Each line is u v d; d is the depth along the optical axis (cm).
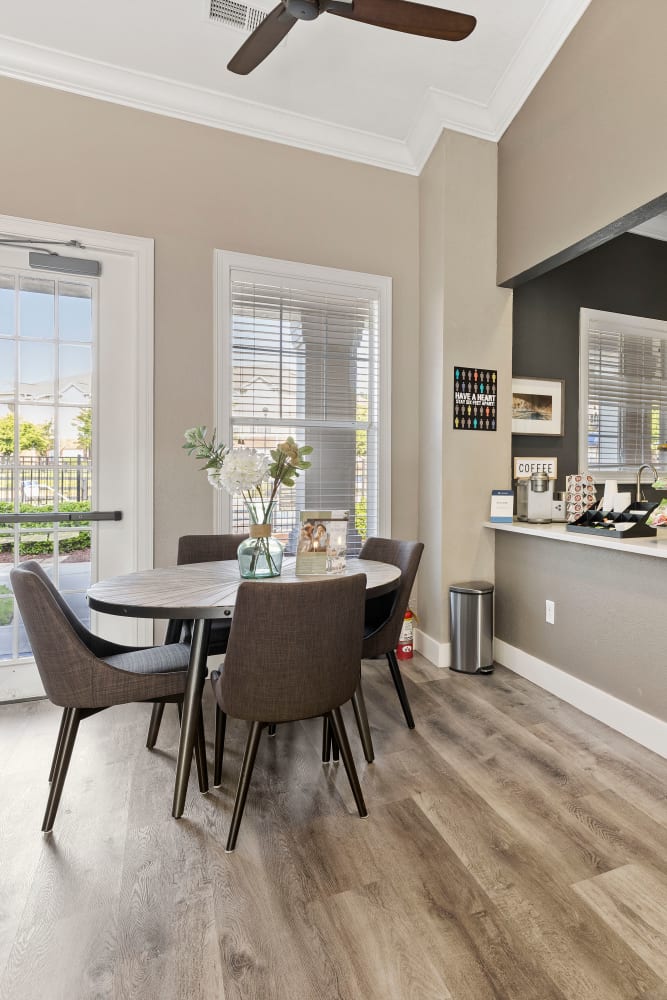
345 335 334
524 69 289
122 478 286
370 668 314
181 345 290
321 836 164
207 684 289
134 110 279
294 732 235
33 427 271
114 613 170
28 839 162
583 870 150
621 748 219
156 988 116
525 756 212
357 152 328
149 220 283
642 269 420
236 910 136
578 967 120
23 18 247
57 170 265
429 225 333
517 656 306
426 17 185
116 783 193
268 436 317
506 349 334
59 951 124
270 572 207
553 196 281
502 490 322
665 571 212
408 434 347
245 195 303
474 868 151
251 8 258
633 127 233
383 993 114
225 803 181
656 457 430
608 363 411
